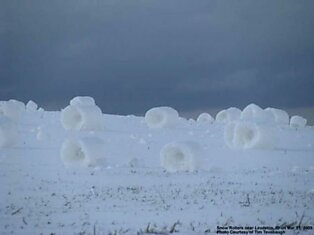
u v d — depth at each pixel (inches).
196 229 781.3
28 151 1437.0
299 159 1446.9
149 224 784.3
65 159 1289.4
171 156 1259.8
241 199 951.6
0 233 749.9
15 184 1024.2
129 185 1048.2
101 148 1284.4
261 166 1320.1
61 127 1895.9
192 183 1077.8
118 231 761.6
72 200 926.4
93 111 1865.2
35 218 824.9
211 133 1945.1
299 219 847.7
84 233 749.3
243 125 1620.3
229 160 1401.3
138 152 1501.0
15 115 2012.8
